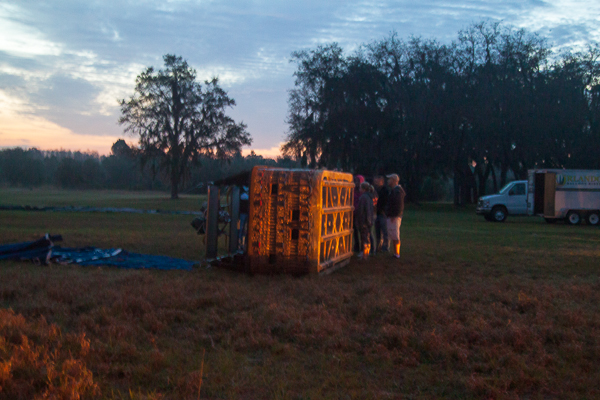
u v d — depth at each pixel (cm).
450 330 474
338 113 4125
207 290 651
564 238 1538
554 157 4012
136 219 2139
